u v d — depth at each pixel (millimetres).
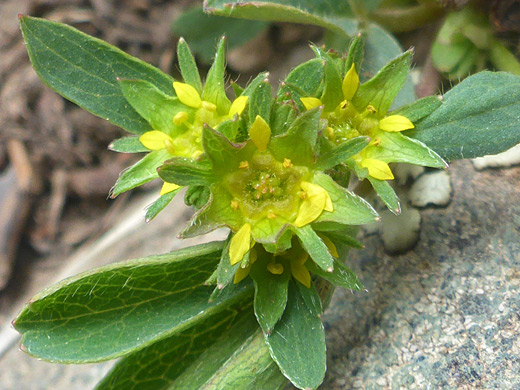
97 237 61
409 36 47
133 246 51
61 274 56
